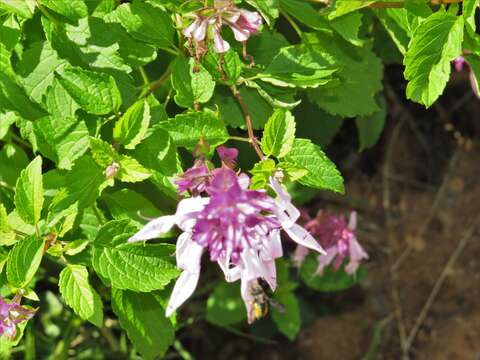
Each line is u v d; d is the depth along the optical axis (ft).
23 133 1.07
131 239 0.85
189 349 1.98
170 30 1.02
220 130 0.98
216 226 0.80
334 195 2.11
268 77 1.04
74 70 0.96
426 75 0.98
